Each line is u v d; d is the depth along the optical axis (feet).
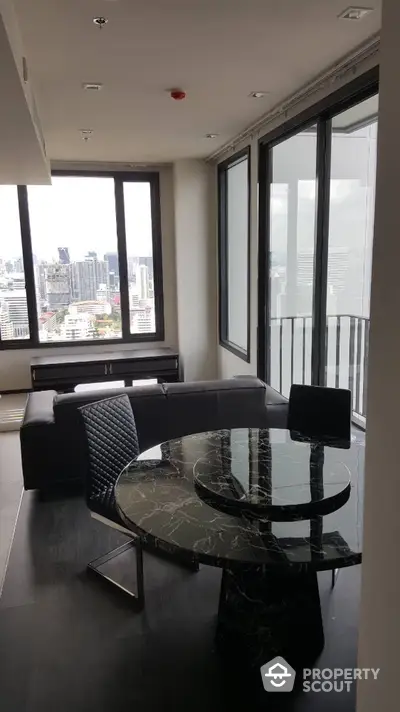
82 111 13.29
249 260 16.84
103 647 7.31
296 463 7.51
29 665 7.02
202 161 20.39
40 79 10.83
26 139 10.50
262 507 6.21
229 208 19.94
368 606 3.36
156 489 6.89
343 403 9.52
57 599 8.39
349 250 12.04
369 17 8.25
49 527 10.78
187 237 20.95
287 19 8.30
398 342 2.90
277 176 14.96
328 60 10.13
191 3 7.71
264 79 11.10
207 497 6.63
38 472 11.93
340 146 11.68
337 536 5.74
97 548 9.93
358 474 7.18
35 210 20.90
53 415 12.04
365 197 11.39
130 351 22.09
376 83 9.74
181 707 6.31
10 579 8.98
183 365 22.00
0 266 20.95
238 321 19.52
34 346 21.67
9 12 6.65
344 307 12.59
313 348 13.05
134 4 7.66
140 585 8.21
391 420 3.01
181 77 10.92
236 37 8.95
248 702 6.35
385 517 3.12
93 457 8.80
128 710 6.28
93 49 9.36
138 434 12.03
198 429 12.32
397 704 3.09
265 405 12.60
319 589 8.46
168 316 22.75
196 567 9.16
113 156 19.53
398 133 2.80
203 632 7.57
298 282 14.12
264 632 6.97
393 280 2.91
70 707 6.35
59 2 7.54
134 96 12.11
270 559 5.32
